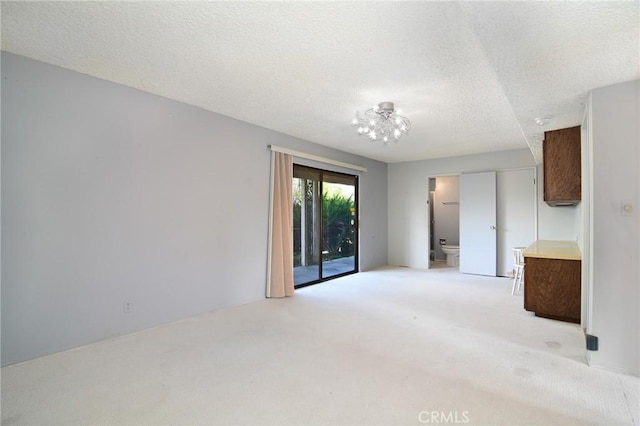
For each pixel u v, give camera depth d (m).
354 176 6.35
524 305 3.66
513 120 3.96
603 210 2.38
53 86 2.60
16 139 2.44
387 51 2.32
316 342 2.87
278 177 4.52
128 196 3.05
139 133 3.12
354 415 1.83
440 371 2.34
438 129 4.39
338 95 3.20
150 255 3.22
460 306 3.98
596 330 2.39
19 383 2.17
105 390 2.09
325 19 1.94
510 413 1.85
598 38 1.75
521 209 5.76
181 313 3.49
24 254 2.48
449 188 8.12
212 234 3.78
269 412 1.87
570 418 1.81
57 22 2.01
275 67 2.60
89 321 2.81
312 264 5.37
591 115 2.44
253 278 4.25
